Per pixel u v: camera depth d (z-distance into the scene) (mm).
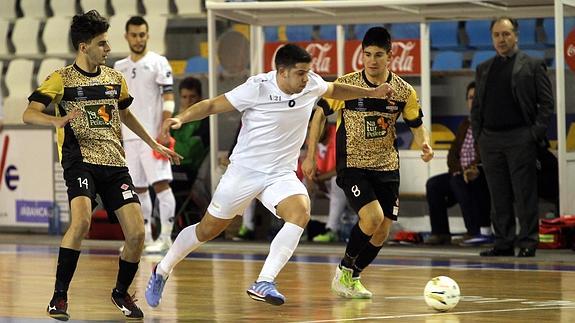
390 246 23000
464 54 25547
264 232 24750
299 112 13195
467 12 23688
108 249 23234
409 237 23328
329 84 13484
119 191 12906
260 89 13133
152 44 27000
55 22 28422
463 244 22734
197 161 24844
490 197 22297
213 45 24250
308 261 20422
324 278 17656
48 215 26641
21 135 26969
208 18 24281
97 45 12766
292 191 13125
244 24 25703
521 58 20203
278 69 13031
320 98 14867
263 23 25438
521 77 20062
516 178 20234
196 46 28094
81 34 12734
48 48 28359
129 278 13156
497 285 16438
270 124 13125
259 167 13195
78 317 13391
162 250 22281
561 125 21281
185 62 27766
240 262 20422
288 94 13086
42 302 14953
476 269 18719
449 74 25250
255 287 12766
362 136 14812
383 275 17969
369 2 22703
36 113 12258
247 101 13141
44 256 21797
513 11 23562
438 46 26000
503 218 20609
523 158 20125
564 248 21547
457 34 25906
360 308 13992
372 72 14758
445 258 20656
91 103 12812
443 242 23078
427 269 18828
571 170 22016
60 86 12695
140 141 22109
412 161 24062
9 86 28094
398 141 24562
